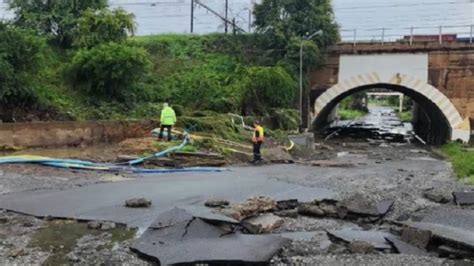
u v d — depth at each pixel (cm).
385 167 2142
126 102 2700
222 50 3838
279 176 1628
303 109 3625
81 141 2127
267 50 3672
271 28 3644
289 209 1074
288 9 3666
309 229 930
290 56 3500
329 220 1006
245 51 3784
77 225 909
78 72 2609
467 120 3369
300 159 2355
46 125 1984
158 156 1864
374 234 880
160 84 3147
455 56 3366
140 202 1049
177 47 3844
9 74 2003
